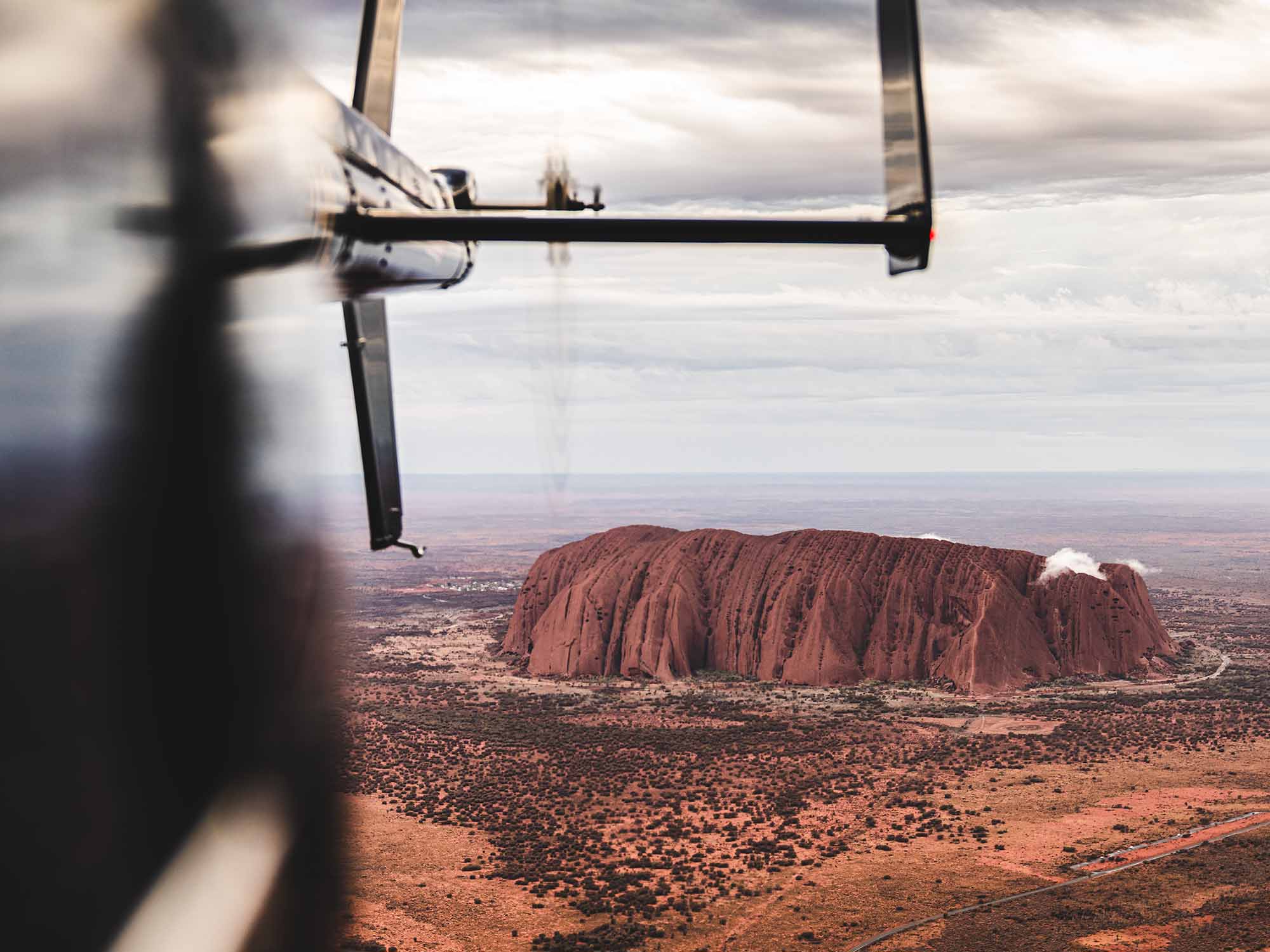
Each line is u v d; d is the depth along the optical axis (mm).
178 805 2604
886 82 4238
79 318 2395
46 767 2193
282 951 2984
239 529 2975
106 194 2512
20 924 2109
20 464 2184
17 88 2250
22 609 2154
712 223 4582
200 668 2732
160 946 2439
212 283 2963
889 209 4312
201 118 2951
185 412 2760
